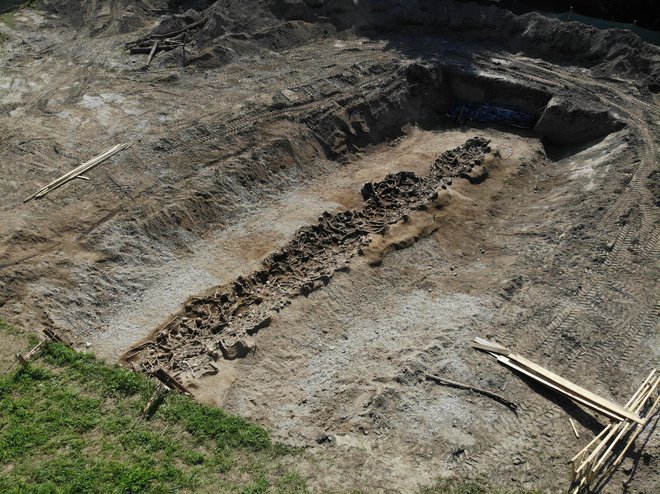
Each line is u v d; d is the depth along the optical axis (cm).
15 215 1927
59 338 1590
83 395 1402
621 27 3353
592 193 2155
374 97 2675
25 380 1420
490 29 3045
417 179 2327
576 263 1873
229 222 2144
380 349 1641
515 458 1338
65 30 3127
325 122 2525
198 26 3075
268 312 1673
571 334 1648
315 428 1407
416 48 2992
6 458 1227
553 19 2961
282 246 2055
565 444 1381
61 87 2603
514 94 2748
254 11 2998
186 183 2152
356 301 1794
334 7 3092
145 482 1198
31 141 2245
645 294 1770
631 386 1520
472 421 1417
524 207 2241
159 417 1354
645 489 1294
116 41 3023
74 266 1822
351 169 2498
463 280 1903
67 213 1964
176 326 1744
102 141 2272
